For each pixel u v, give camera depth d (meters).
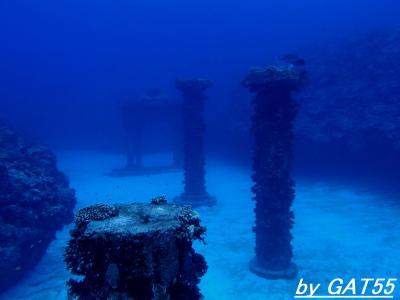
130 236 3.89
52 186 15.88
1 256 10.80
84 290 4.46
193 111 20.62
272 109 11.83
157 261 4.04
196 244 15.29
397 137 20.83
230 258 13.85
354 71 27.38
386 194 21.11
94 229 4.04
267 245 12.48
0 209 12.05
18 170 14.77
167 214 4.61
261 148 12.21
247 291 11.34
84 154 46.06
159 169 33.09
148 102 30.42
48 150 21.55
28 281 11.84
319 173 27.62
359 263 12.91
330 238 15.39
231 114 36.19
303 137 26.06
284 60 13.14
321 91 27.95
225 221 18.38
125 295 3.99
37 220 12.99
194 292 4.58
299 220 17.95
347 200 20.84
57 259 13.56
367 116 23.22
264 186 12.23
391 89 23.75
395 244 14.26
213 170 32.62
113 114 64.75
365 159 24.58
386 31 29.14
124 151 47.78
